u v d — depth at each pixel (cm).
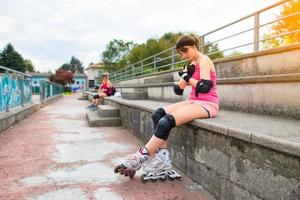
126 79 2208
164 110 350
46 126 766
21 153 461
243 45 606
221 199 276
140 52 4531
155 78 1008
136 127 610
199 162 318
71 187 314
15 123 803
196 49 337
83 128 734
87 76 8944
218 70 597
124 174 333
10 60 7269
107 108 805
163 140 323
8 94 788
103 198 285
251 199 232
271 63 445
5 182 329
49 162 411
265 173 216
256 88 389
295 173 188
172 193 298
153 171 332
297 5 655
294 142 188
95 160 423
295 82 324
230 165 260
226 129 258
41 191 303
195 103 326
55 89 2533
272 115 359
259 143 216
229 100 452
